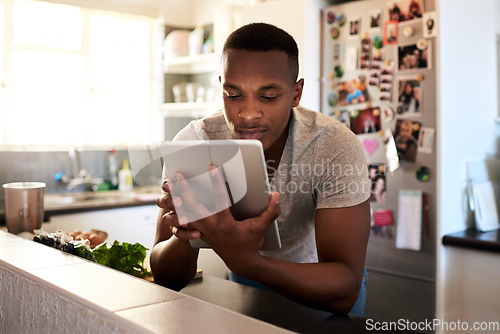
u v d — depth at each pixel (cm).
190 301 74
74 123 370
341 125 116
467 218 243
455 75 232
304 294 96
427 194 228
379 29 243
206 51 369
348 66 255
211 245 88
